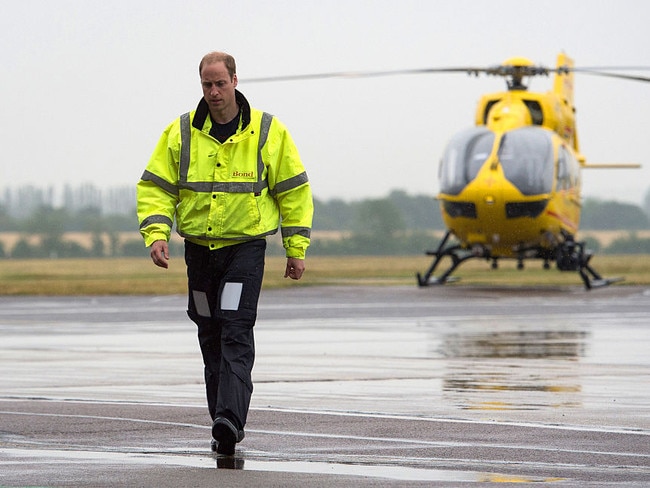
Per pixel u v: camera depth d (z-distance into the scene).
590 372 30.75
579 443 18.92
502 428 20.58
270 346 39.66
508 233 85.38
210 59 18.61
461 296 79.44
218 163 18.58
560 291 86.00
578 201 94.06
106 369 32.06
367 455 17.77
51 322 54.00
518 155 84.19
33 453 17.92
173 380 29.20
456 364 33.12
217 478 15.70
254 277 18.50
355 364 33.16
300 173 19.02
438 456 17.67
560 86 97.94
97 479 15.59
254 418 21.94
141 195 18.94
